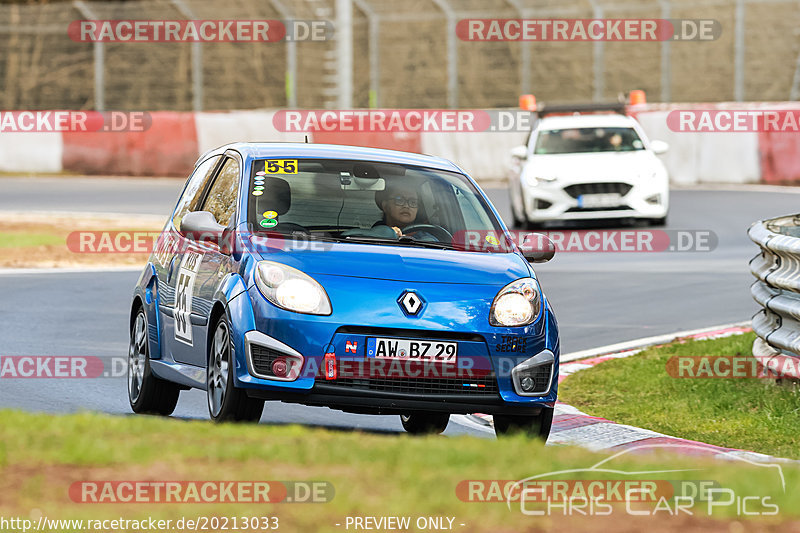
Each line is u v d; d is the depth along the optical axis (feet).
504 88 434.30
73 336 148.56
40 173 370.32
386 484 60.13
